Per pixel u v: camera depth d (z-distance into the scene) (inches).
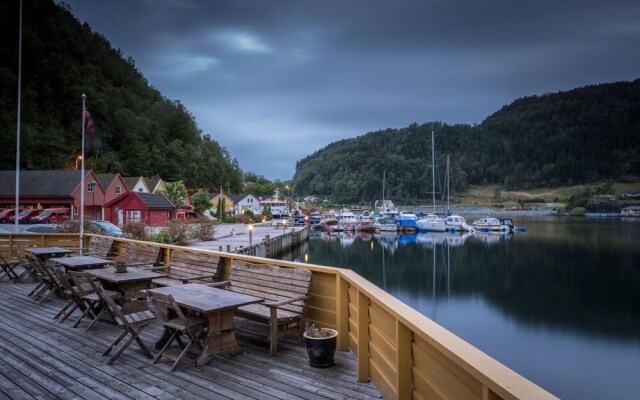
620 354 717.3
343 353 219.9
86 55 4736.7
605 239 2468.0
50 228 912.9
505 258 1755.7
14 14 4020.7
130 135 3914.9
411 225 2741.1
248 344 233.6
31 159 3014.3
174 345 233.9
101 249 465.4
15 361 213.3
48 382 188.2
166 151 4320.9
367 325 187.3
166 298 212.8
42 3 4488.2
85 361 213.2
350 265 1556.3
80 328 269.6
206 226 1275.8
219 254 303.9
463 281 1326.3
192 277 294.7
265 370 199.3
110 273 271.1
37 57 3811.5
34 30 4030.5
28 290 383.6
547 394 74.9
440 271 1476.4
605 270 1514.5
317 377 191.0
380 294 165.6
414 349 137.5
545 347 757.9
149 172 3919.8
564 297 1126.4
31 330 265.3
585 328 867.4
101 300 257.4
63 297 348.2
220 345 211.0
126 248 427.2
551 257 1785.2
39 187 1892.2
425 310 1003.3
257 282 261.7
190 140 5157.5
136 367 205.2
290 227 2258.9
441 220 2797.7
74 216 1707.7
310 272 234.5
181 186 2421.3
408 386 139.9
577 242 2308.1
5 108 3186.5
